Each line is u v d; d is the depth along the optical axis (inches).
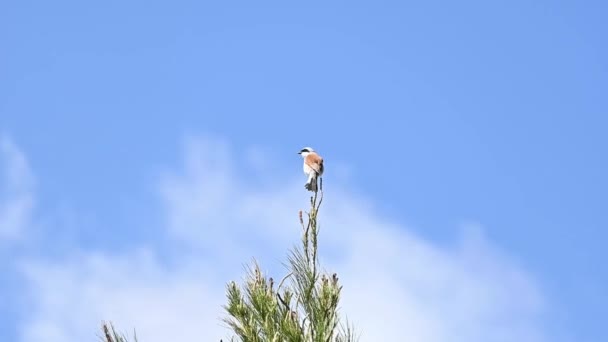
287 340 482.0
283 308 500.4
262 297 496.7
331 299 491.8
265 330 490.6
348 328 482.0
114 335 455.2
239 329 492.1
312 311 494.0
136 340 457.1
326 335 479.8
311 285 501.0
